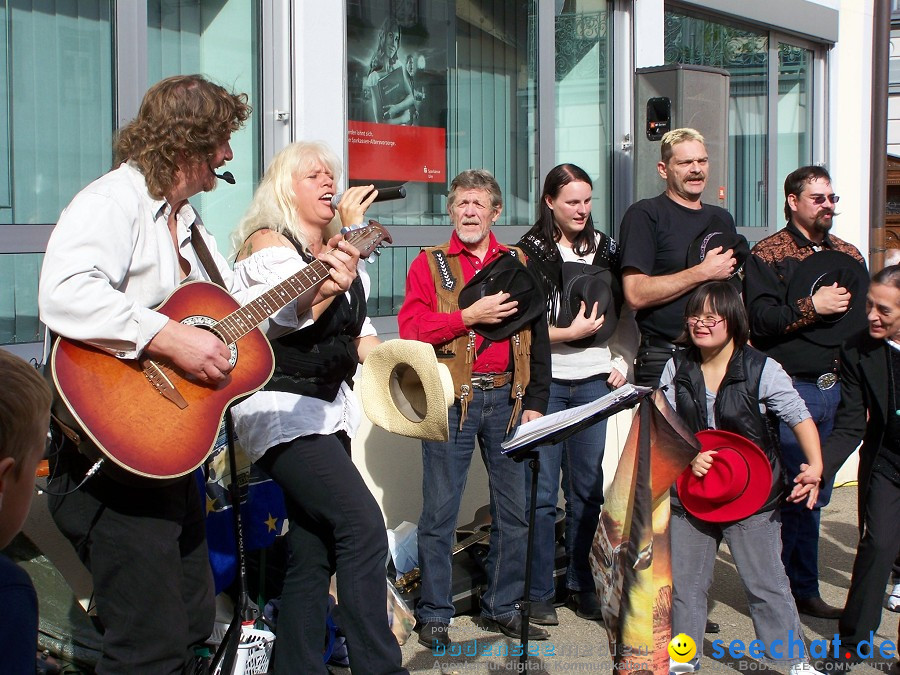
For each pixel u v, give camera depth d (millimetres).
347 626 3076
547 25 6230
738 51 7781
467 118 5793
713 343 3586
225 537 3471
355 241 3021
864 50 9086
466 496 5086
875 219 7863
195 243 2963
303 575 3232
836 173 8852
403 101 5391
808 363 4461
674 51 7219
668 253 4609
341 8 4887
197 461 2617
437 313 3994
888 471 3674
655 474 3117
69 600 3289
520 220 6223
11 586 1460
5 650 1407
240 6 4664
